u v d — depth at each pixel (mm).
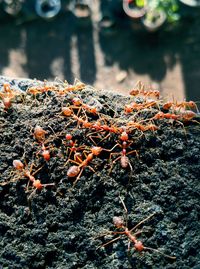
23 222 95
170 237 92
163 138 103
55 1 266
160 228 93
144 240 92
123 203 95
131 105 106
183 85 245
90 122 104
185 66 250
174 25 257
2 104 108
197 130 105
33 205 96
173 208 95
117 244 92
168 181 98
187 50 253
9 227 94
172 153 101
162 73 250
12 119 105
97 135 102
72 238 93
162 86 247
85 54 259
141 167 99
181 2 256
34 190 97
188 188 97
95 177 98
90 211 96
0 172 100
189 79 246
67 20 266
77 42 261
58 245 93
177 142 102
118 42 259
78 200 96
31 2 265
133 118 105
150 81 249
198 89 243
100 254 92
